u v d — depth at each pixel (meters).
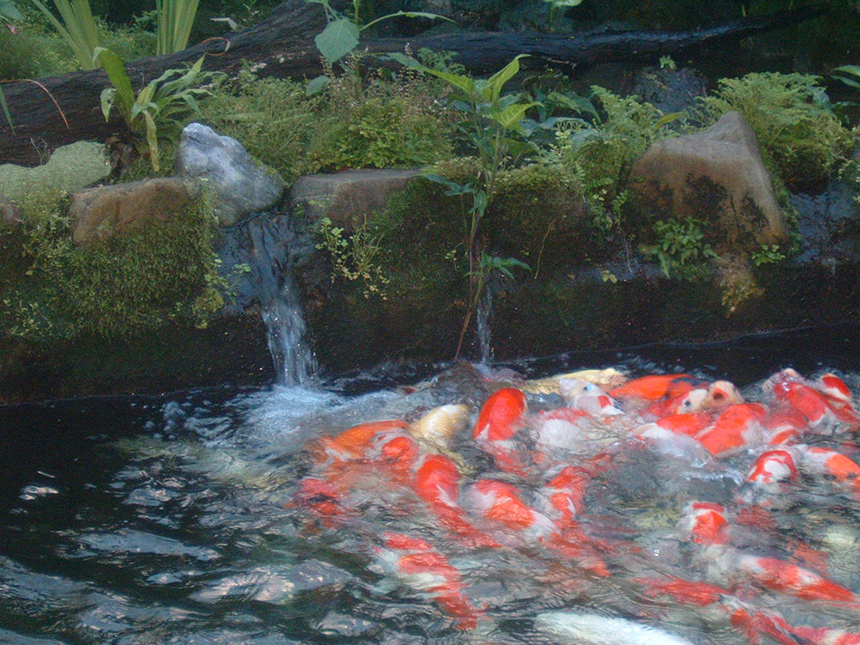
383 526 3.23
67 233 4.53
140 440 4.08
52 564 2.98
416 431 3.98
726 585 2.83
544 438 3.95
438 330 5.15
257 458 3.88
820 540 3.12
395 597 2.79
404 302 5.05
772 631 2.58
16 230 4.45
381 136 5.53
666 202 5.35
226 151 5.14
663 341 5.41
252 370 4.83
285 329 4.87
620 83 7.37
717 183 5.24
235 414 4.41
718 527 3.18
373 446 3.85
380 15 9.42
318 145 5.50
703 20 8.73
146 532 3.22
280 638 2.58
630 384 4.45
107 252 4.55
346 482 3.56
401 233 5.05
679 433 3.89
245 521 3.30
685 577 2.89
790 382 4.30
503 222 5.16
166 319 4.66
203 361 4.76
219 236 4.92
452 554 3.03
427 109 5.80
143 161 5.30
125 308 4.59
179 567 2.98
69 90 5.47
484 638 2.57
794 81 6.32
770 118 5.70
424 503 3.37
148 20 9.12
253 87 5.80
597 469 3.68
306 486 3.56
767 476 3.50
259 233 5.01
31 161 5.32
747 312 5.39
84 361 4.59
